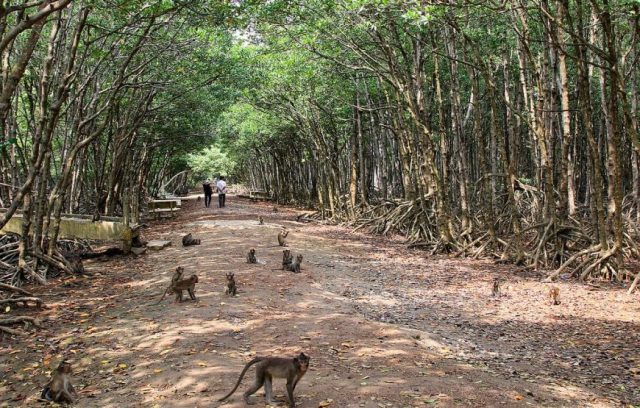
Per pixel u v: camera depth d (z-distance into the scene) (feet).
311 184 163.02
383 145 98.48
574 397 21.52
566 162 55.47
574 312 36.78
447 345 28.58
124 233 55.47
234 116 143.84
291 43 75.41
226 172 266.98
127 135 79.30
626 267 50.96
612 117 45.68
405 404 19.29
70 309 34.83
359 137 100.27
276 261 51.65
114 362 24.81
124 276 45.93
